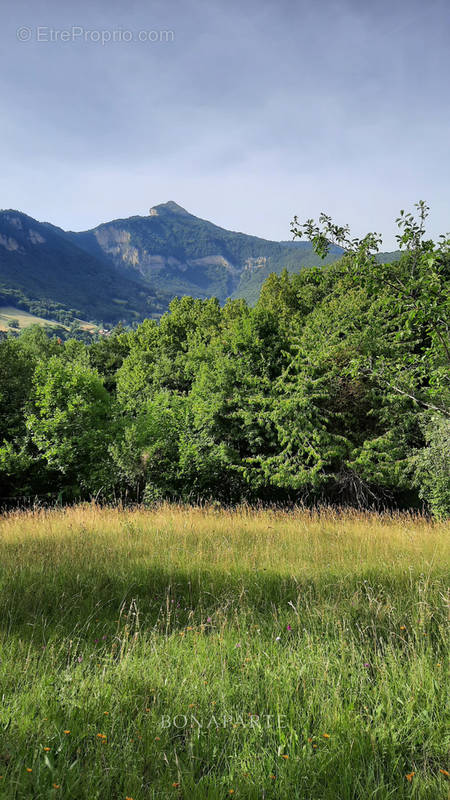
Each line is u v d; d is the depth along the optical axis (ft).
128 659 9.77
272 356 60.29
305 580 15.92
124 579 16.71
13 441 62.75
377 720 8.04
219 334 118.32
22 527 29.07
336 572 16.98
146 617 12.47
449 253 13.67
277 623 12.00
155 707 8.23
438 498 43.45
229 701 8.61
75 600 14.61
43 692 8.50
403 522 30.91
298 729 7.86
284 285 136.98
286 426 53.16
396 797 6.39
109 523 29.07
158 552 20.80
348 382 53.26
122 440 57.21
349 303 76.89
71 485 59.67
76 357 140.87
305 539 23.86
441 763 7.07
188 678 9.33
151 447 55.57
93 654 9.87
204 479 55.47
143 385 97.04
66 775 6.52
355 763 6.97
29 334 171.12
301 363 56.39
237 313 142.31
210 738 7.59
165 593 15.37
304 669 9.43
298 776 6.68
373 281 14.82
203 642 11.05
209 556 20.22
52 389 58.95
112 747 7.27
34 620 12.86
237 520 30.58
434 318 14.02
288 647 10.57
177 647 10.94
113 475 57.16
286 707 8.42
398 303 14.60
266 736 7.68
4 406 70.08
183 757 7.22
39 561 19.19
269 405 55.72
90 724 7.79
